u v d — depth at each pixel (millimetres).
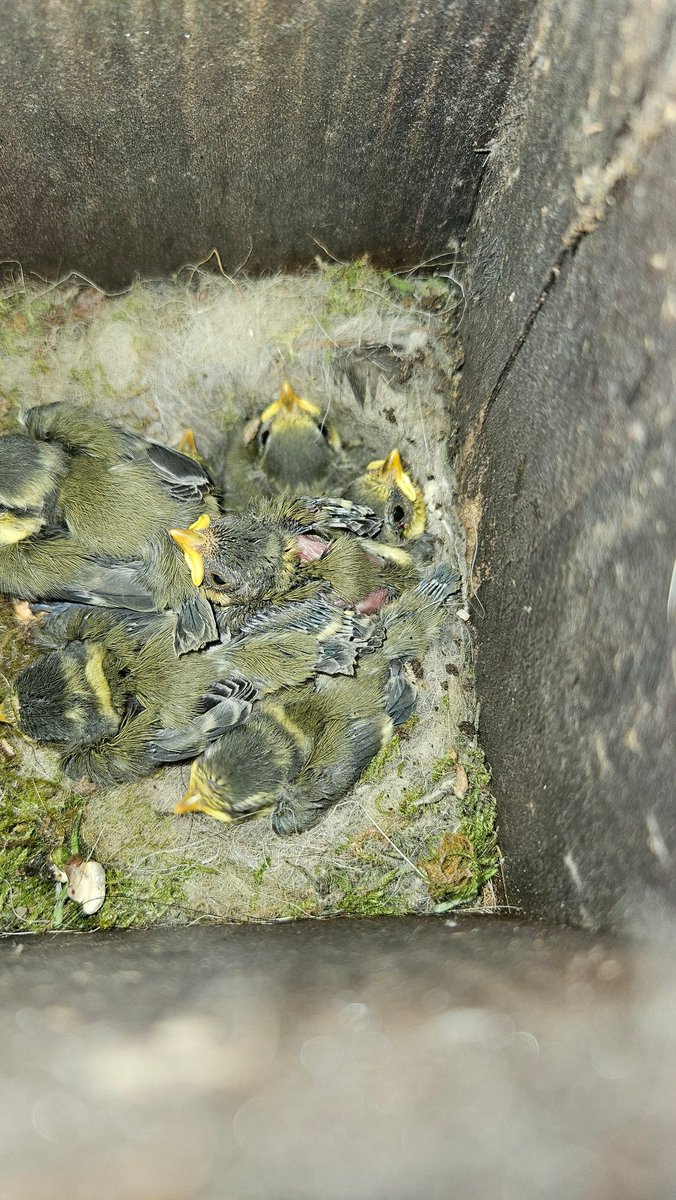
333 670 521
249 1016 417
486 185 509
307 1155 333
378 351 550
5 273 538
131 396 552
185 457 527
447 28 481
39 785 529
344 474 549
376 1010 417
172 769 536
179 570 522
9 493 514
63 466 522
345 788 521
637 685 451
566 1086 361
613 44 455
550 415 482
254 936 483
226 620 526
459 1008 412
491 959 449
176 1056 381
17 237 528
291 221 530
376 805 527
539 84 479
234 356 552
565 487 476
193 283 546
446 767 527
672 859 441
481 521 524
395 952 459
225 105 501
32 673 519
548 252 480
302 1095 356
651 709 447
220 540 521
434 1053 378
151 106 500
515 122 491
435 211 522
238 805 515
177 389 554
